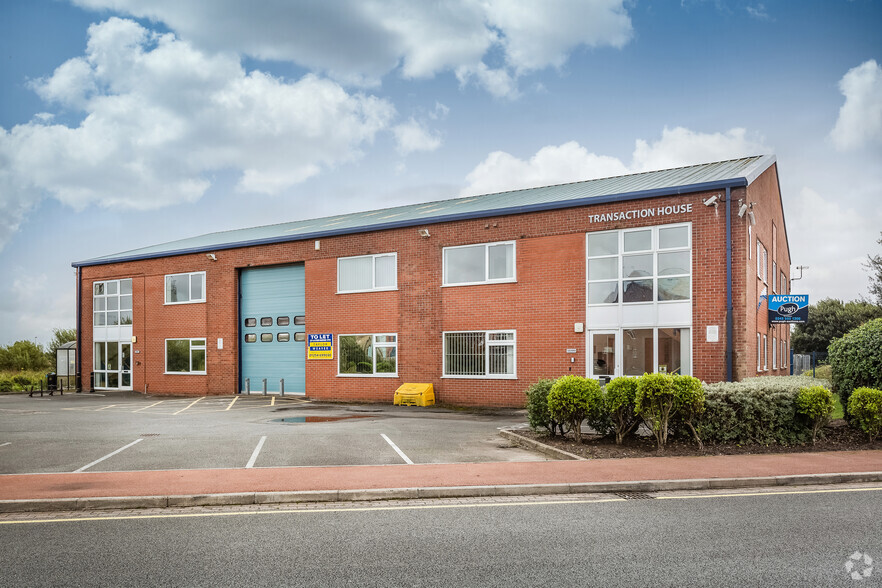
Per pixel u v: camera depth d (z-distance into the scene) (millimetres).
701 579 5680
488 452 12562
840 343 15984
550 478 9875
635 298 19703
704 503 8641
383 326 24844
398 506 8578
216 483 9602
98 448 13148
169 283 31344
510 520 7793
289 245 27531
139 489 9203
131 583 5699
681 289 18969
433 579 5730
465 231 23000
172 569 6059
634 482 9562
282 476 10117
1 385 38062
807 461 11203
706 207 18688
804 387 13016
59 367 33531
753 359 19828
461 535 7129
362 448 12984
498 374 22141
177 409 22297
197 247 30000
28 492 9062
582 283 20625
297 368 27781
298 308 27844
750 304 19203
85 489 9242
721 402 12656
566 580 5680
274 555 6453
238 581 5719
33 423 17875
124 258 32594
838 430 13664
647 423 12820
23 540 7090
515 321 21828
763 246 22766
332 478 9938
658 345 19266
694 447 12477
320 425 16828
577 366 20562
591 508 8406
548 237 21328
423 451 12641
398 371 24344
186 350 30547
